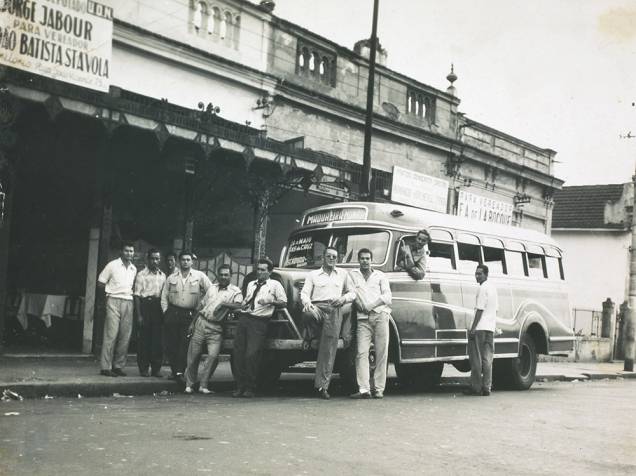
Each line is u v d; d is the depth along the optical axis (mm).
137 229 14750
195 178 14953
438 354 12703
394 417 9211
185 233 14945
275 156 14867
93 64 12281
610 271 39031
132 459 6078
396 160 22625
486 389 12992
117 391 10562
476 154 26156
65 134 13117
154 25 15609
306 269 12453
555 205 41594
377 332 11297
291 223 18594
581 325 31047
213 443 6891
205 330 11109
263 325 10766
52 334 14562
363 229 12398
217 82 16969
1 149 12375
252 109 17828
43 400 9500
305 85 19266
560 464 6777
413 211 12859
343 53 20531
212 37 16906
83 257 14094
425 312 12445
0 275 12633
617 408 11750
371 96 16078
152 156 14352
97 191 13875
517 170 28703
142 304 11672
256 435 7410
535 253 15945
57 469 5676
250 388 10805
